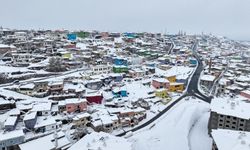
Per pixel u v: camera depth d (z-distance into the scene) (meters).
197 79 151.88
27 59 147.75
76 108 87.44
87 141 55.56
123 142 54.47
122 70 143.38
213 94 126.56
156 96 112.88
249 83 139.88
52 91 103.06
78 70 141.50
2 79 110.00
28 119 72.06
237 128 74.56
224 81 134.75
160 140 72.06
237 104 83.12
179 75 149.62
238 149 48.00
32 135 70.25
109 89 114.88
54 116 83.56
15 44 176.62
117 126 81.12
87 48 188.62
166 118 91.44
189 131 82.44
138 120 86.88
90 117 82.69
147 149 66.12
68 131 75.81
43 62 145.50
